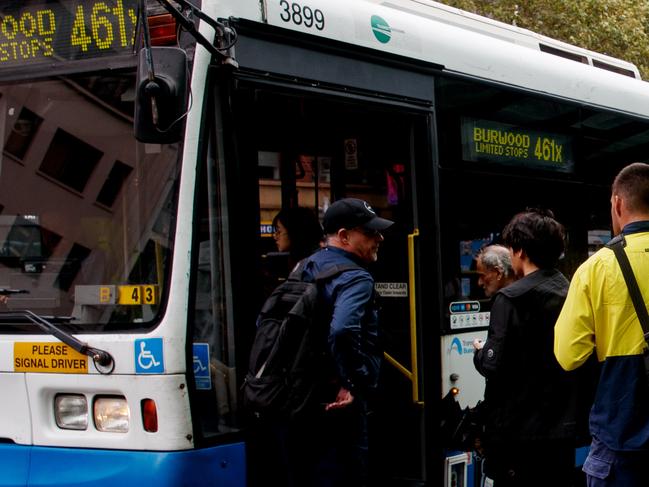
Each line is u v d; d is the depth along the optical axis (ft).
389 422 19.10
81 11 15.67
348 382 14.75
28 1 16.01
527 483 14.65
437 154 19.49
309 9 16.94
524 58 22.76
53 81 15.81
